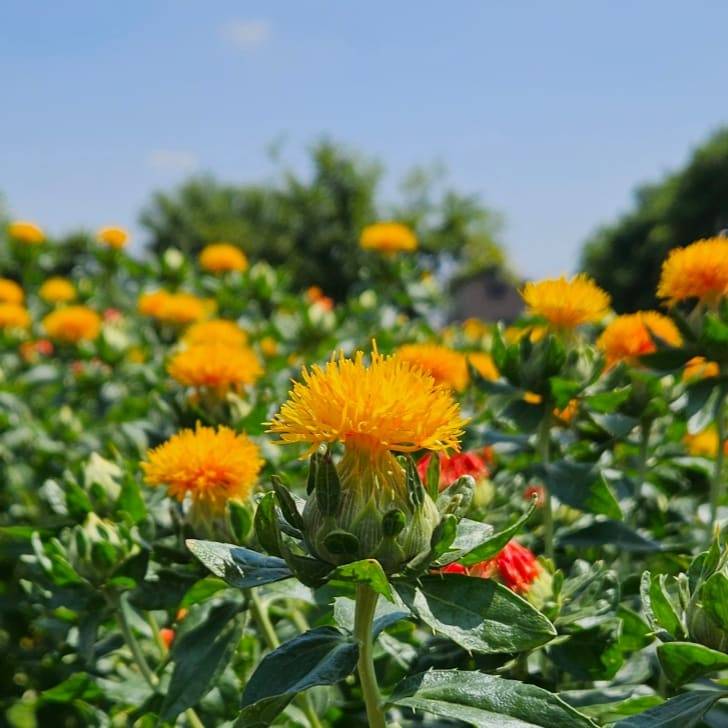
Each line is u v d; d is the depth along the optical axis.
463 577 0.29
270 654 0.31
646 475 0.56
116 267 1.29
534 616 0.29
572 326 0.46
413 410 0.28
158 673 0.42
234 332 0.71
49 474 0.82
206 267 1.14
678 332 0.44
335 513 0.29
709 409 0.44
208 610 0.41
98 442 0.79
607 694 0.38
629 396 0.50
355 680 0.45
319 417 0.28
